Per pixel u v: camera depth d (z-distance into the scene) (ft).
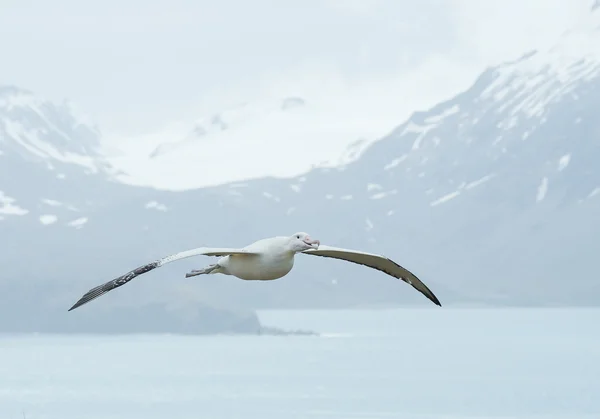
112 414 274.57
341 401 299.38
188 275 55.11
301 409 280.10
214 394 323.78
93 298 48.42
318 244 53.62
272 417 263.90
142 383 361.51
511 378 366.84
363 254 54.29
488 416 263.29
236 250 52.95
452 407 282.36
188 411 279.69
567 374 380.17
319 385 349.61
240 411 278.05
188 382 364.58
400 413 269.44
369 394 318.24
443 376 378.12
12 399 311.06
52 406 292.20
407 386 340.80
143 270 49.21
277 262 53.78
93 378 383.24
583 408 277.64
